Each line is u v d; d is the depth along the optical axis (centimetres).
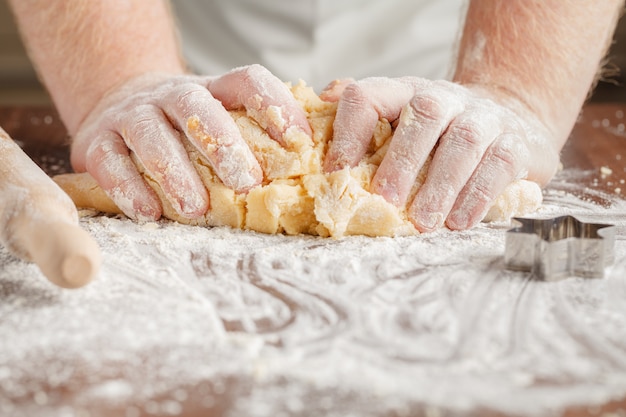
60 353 74
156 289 90
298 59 196
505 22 135
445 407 64
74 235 84
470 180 110
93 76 140
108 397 66
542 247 91
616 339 77
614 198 134
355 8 193
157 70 142
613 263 98
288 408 64
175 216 115
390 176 108
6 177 98
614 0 139
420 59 199
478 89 131
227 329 80
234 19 195
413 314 83
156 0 151
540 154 122
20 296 87
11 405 65
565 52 134
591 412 64
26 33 149
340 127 111
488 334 78
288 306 86
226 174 110
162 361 72
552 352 74
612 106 212
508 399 66
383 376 69
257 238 110
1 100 364
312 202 110
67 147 168
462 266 97
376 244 106
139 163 116
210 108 110
